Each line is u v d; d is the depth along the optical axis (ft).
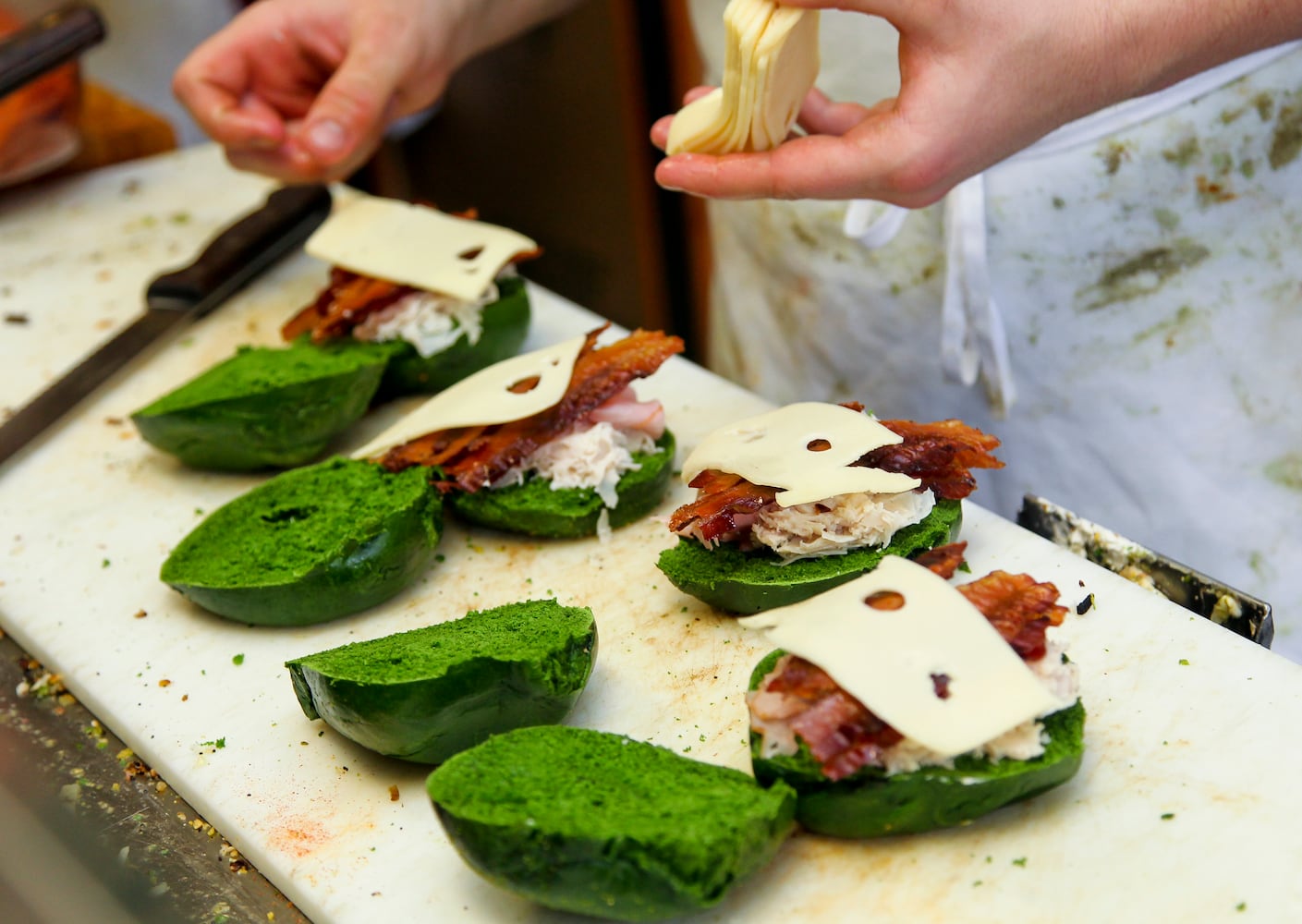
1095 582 2.59
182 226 4.00
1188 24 2.51
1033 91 2.53
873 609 2.25
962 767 2.19
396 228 3.34
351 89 3.36
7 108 3.93
